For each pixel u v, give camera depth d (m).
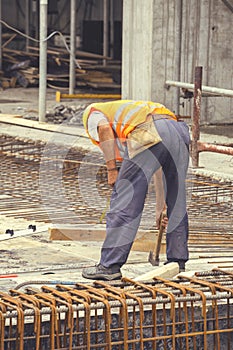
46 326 13.17
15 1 65.19
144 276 14.70
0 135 31.81
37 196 22.84
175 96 35.78
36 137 31.06
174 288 13.36
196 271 16.31
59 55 55.41
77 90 53.44
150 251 17.19
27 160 27.95
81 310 12.33
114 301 12.58
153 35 35.12
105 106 15.88
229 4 36.69
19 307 12.08
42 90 35.00
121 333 13.67
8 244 18.58
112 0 58.91
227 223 20.73
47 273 16.25
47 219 20.88
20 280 15.62
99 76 53.41
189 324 14.02
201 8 36.75
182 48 36.72
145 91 35.81
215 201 22.94
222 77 37.56
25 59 58.09
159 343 14.04
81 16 65.25
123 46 36.69
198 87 25.86
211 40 37.12
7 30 64.31
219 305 14.21
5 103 44.69
